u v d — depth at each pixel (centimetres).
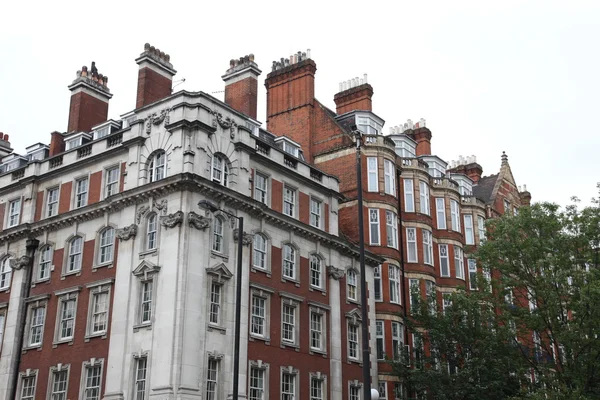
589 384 3806
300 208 4119
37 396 3600
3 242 4194
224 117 3716
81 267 3703
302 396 3731
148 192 3450
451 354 4159
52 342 3650
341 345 4134
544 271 3862
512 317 3988
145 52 4144
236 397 2653
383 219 4809
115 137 3862
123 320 3325
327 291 4141
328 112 5312
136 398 3166
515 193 6819
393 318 4597
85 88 4647
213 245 3425
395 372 4191
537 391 3675
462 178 6159
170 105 3631
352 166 4894
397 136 5488
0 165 4775
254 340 3509
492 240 4278
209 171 3519
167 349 3089
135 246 3453
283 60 5556
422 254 5041
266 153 4000
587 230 3934
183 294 3161
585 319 3744
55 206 4047
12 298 3959
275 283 3756
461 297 4166
